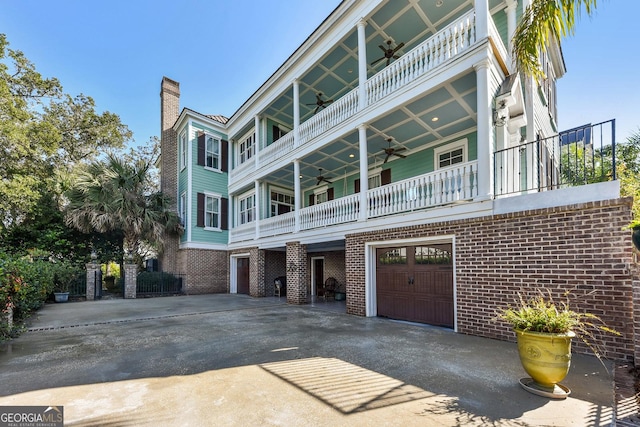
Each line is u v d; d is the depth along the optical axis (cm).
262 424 280
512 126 717
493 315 589
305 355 491
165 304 1132
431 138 1022
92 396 342
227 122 1659
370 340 582
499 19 827
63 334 657
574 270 494
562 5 470
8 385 374
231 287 1616
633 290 423
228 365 445
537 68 600
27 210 1362
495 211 595
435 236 695
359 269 875
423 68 761
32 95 1792
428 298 738
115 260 1588
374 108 855
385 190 822
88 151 2105
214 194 1656
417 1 830
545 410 301
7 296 619
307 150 1095
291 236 1163
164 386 369
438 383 370
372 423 280
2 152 1382
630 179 931
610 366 421
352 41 993
